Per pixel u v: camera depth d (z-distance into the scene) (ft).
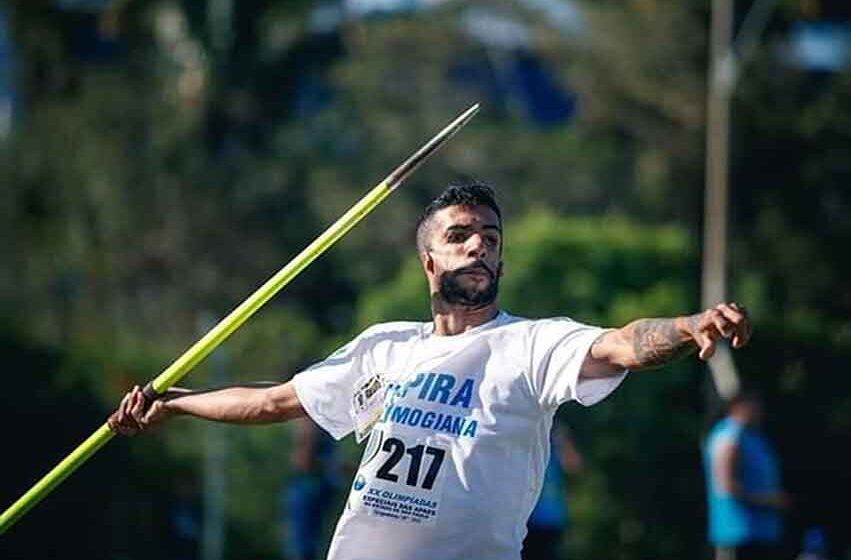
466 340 62.39
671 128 316.40
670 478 193.67
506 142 318.45
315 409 65.57
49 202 296.71
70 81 313.53
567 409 191.62
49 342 188.55
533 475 61.87
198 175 304.50
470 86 334.44
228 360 218.59
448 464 61.36
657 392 193.98
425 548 61.52
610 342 59.72
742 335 56.08
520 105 336.70
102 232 296.71
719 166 230.27
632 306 204.95
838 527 203.10
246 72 314.96
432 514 61.36
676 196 316.60
